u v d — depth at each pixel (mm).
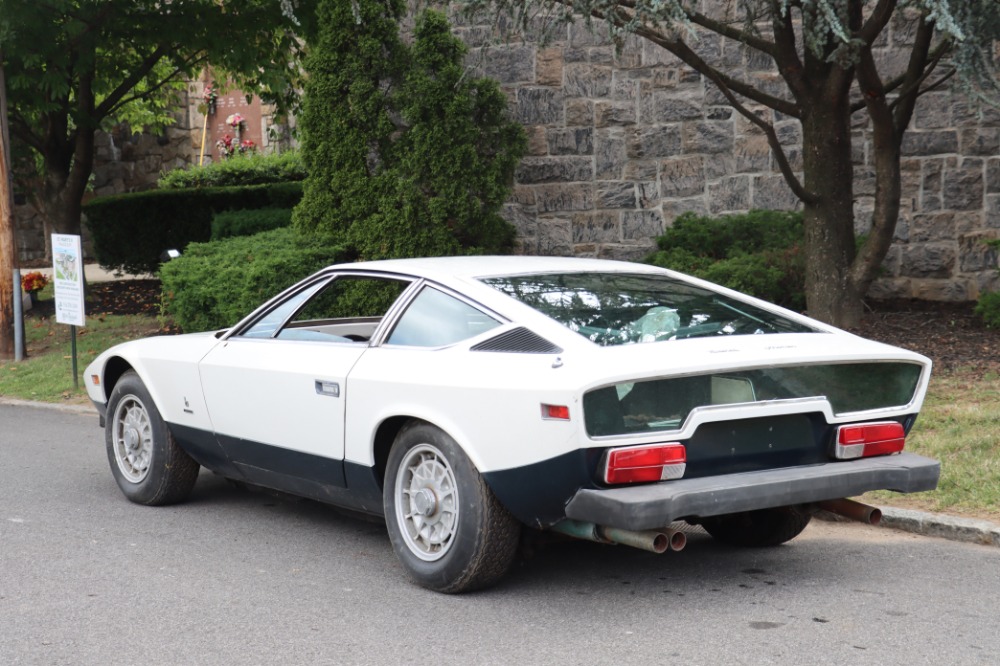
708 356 4414
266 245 12781
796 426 4641
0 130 12953
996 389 8445
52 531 6039
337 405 5230
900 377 4910
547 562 5379
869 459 4785
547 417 4262
